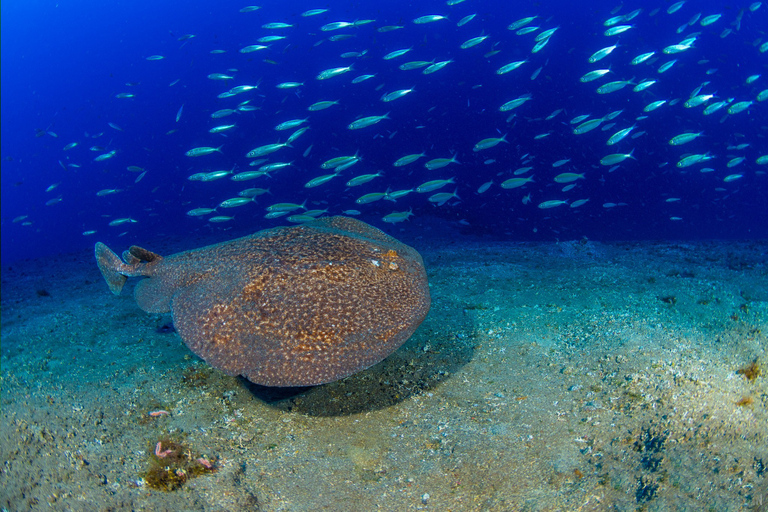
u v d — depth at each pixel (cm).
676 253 807
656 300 484
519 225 1955
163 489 264
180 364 406
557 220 2097
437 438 291
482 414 309
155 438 303
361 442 295
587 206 2339
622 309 461
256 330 284
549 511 238
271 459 284
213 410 333
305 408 331
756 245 865
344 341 273
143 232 2505
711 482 258
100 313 617
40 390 382
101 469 281
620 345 372
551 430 287
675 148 2727
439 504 246
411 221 1772
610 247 904
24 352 488
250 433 307
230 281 320
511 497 247
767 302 454
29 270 1336
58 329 558
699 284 532
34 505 274
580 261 747
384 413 321
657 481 256
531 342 404
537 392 327
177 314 321
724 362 340
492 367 368
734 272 629
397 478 264
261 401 341
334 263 318
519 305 505
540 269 689
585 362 357
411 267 346
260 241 359
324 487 260
